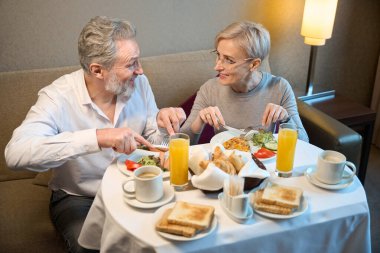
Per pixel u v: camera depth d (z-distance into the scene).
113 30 1.41
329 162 1.18
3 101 1.93
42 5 2.04
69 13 2.10
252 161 1.21
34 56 2.13
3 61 2.09
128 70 1.47
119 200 1.15
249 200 1.12
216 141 1.48
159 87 2.21
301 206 1.10
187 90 2.26
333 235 1.13
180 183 1.19
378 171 2.75
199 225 0.99
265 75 1.85
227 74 1.70
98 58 1.42
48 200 1.82
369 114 2.36
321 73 2.94
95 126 1.61
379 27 2.91
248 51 1.63
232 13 2.47
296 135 1.22
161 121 1.57
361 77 3.06
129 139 1.30
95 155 1.60
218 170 1.14
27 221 1.67
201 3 2.37
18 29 2.05
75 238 1.46
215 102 1.89
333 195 1.17
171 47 2.42
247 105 1.82
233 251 1.03
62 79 1.62
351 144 1.90
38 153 1.30
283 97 1.82
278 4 2.54
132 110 1.70
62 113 1.55
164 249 0.98
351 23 2.83
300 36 2.70
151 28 2.32
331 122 2.00
